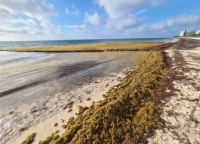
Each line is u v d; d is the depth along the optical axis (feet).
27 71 51.65
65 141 17.11
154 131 17.94
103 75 44.93
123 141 16.72
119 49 113.19
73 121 21.11
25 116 23.34
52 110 24.89
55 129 19.89
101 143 16.35
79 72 49.14
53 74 47.06
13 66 61.16
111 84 36.70
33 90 34.01
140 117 20.86
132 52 99.40
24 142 17.71
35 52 122.52
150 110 22.24
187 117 20.25
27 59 81.87
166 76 38.52
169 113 21.52
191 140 16.03
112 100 26.05
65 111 24.43
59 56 92.12
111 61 68.18
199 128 17.88
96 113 21.16
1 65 63.87
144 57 74.69
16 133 19.51
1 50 149.48
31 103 27.66
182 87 30.53
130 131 18.21
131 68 52.49
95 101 27.63
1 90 34.14
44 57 89.15
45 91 33.30
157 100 25.96
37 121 21.89
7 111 25.09
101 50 114.32
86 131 17.66
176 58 61.62
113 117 20.27
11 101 28.68
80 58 80.38
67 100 28.40
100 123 18.99
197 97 25.79
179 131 17.62
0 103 28.02
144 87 30.58
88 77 43.21
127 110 22.62
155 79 35.47
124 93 27.45
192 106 22.98
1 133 19.58
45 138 18.34
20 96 30.89
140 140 16.70
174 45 128.36
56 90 33.76
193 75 37.42
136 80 36.17
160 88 30.86
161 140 16.38
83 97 29.55
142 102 25.25
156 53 76.74
